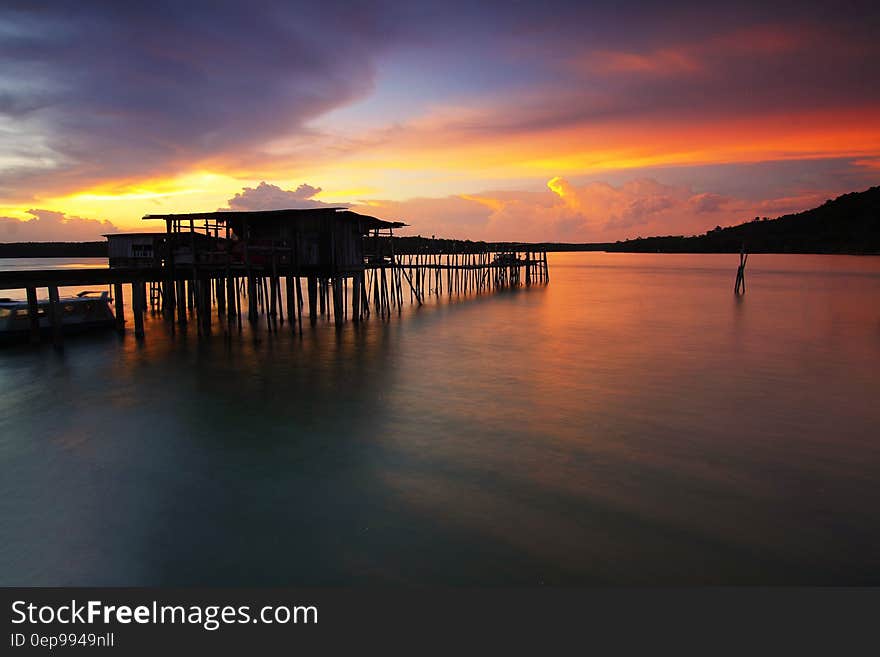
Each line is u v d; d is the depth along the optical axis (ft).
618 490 28.35
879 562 22.18
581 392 47.57
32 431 37.45
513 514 25.85
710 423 39.19
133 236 97.60
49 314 69.82
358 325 84.53
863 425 38.78
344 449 34.04
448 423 38.99
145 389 48.08
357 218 83.92
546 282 203.41
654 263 462.19
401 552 22.80
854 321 94.48
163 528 24.77
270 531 24.48
